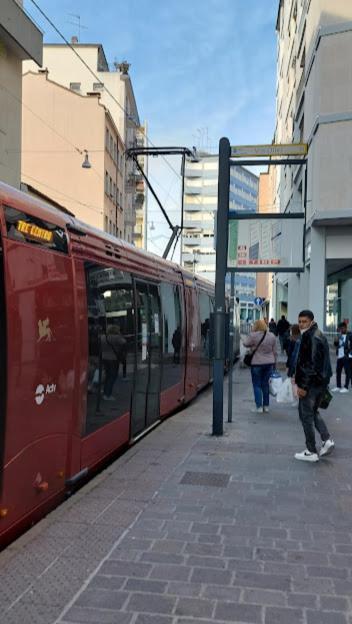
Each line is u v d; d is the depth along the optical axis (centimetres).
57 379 493
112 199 4391
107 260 662
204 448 769
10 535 432
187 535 455
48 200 2303
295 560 410
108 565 397
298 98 2816
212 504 534
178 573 386
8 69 2066
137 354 796
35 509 459
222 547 432
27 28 2077
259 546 435
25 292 435
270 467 670
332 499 552
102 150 4009
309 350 689
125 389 734
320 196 2109
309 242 2281
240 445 789
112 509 516
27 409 436
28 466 441
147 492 570
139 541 442
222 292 863
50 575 382
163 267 1001
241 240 909
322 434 714
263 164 891
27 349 434
